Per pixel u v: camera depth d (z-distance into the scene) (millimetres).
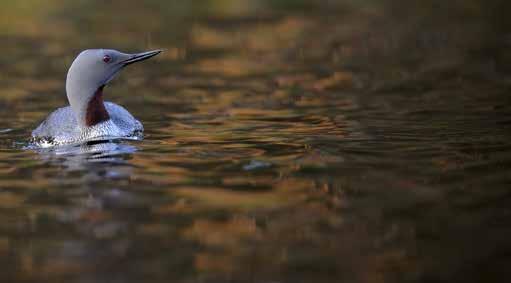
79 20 28312
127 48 22562
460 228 7469
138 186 9156
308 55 20953
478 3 30391
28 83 17781
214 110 14547
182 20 28094
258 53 21500
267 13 29281
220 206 8328
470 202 8172
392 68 18656
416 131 11914
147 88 17266
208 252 7090
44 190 9094
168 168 9969
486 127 12008
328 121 13070
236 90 16688
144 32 25469
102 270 6738
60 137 12078
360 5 31000
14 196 8867
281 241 7328
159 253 7098
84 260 6961
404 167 9664
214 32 25344
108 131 12211
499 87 15797
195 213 8125
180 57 21219
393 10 29422
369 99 15133
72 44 23281
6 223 7945
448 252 6949
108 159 10578
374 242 7227
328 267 6723
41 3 32562
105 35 24984
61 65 20062
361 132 12000
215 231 7605
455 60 19328
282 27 26062
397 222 7695
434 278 6473
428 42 22359
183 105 15188
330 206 8234
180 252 7105
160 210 8250
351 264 6777
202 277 6570
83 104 12203
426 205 8141
